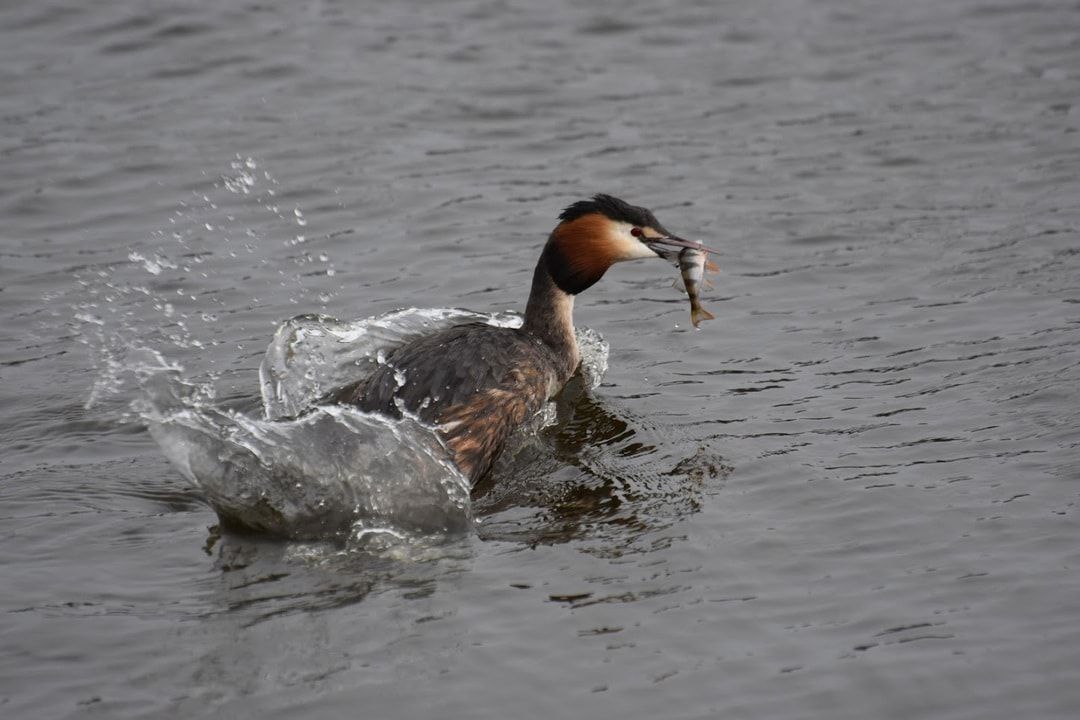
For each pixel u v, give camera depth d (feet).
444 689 27.73
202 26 71.77
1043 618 29.50
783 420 39.78
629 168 58.95
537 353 41.63
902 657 28.48
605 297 50.01
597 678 28.02
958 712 26.84
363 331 43.55
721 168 58.75
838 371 42.75
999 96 63.82
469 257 52.24
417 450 36.17
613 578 31.76
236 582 31.89
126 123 62.34
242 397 41.81
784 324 46.47
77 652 28.96
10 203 55.67
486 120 63.52
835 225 53.62
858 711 26.94
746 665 28.40
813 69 67.51
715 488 36.04
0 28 70.54
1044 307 45.96
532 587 31.48
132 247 52.70
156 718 26.91
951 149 59.26
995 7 73.56
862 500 34.81
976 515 33.73
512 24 73.15
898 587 30.94
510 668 28.37
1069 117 61.31
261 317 47.65
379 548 33.47
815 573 31.68
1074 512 33.53
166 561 32.81
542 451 38.88
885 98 64.39
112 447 38.75
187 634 29.66
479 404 38.52
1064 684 27.43
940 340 44.32
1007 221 52.85
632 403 41.50
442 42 71.10
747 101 64.80
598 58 69.46
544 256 43.80
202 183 57.67
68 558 32.81
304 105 64.59
